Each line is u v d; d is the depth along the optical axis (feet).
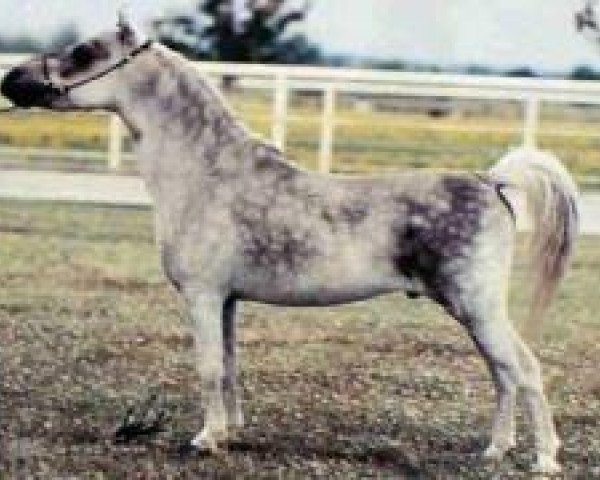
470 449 18.57
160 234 17.54
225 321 17.95
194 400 20.70
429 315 27.66
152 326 25.35
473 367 23.52
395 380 22.43
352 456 18.08
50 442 18.28
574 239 16.99
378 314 27.58
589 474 17.47
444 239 16.62
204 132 17.49
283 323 26.45
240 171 17.30
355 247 16.84
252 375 22.41
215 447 17.76
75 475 16.89
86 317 25.73
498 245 16.76
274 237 16.96
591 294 28.71
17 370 22.00
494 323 16.74
